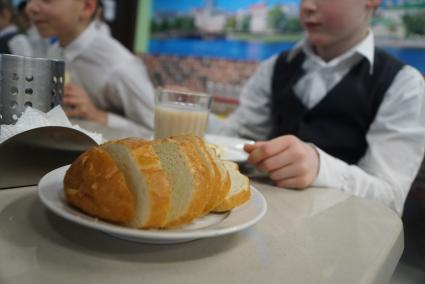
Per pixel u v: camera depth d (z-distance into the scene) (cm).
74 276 29
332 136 111
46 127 47
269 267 35
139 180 34
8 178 47
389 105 104
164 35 267
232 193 43
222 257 36
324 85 117
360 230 49
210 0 238
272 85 137
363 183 78
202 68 246
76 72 158
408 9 154
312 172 69
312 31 112
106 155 36
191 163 37
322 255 40
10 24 229
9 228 36
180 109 84
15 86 50
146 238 33
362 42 111
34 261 31
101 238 37
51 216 40
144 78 161
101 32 165
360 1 105
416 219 126
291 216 52
